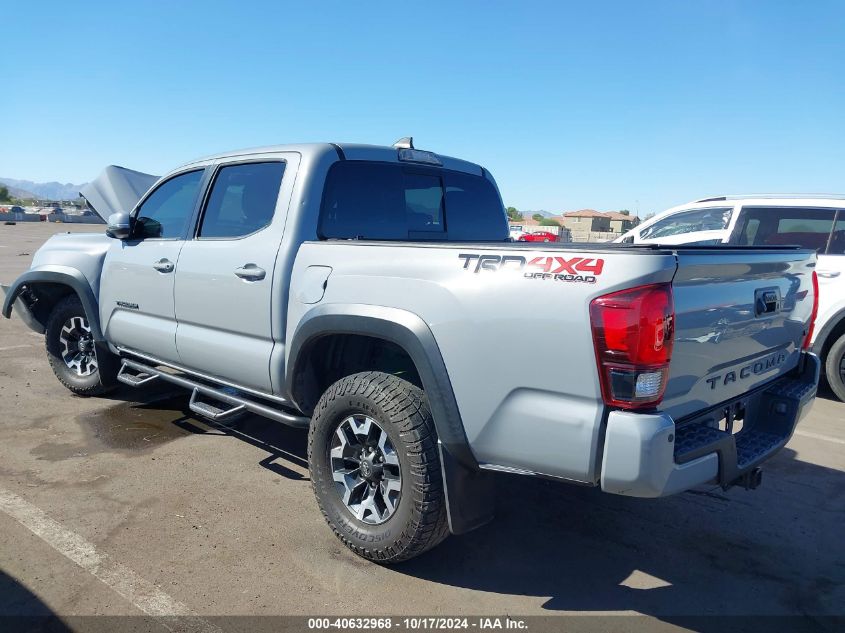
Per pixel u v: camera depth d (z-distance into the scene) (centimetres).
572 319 236
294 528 337
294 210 346
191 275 397
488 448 261
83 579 284
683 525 359
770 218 695
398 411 280
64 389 571
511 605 279
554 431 241
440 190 436
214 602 271
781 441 310
